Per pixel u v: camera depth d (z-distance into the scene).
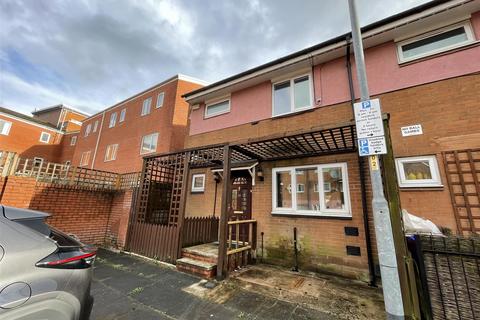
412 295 2.92
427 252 3.08
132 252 6.76
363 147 2.73
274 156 6.54
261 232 6.36
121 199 7.98
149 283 4.53
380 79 5.55
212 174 8.20
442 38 5.14
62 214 7.15
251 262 6.07
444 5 4.79
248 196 7.10
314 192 5.92
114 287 4.33
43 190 6.84
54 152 26.11
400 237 3.10
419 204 4.48
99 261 6.01
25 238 1.95
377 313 3.34
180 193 6.30
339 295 3.98
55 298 1.90
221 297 3.91
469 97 4.49
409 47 5.49
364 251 4.88
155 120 15.26
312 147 5.59
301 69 6.94
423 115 4.85
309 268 5.40
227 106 8.64
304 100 6.73
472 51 4.68
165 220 7.50
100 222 7.98
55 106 29.75
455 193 4.21
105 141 19.03
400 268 3.00
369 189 5.14
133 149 15.98
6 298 1.62
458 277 2.85
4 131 22.48
